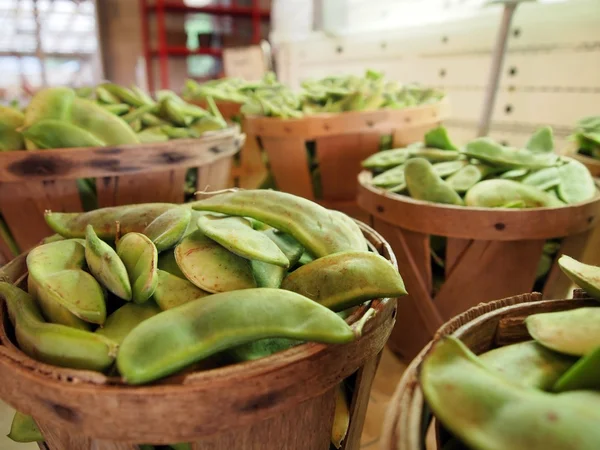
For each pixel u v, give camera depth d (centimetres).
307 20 307
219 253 60
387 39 242
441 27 212
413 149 123
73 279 56
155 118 122
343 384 64
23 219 101
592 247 110
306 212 66
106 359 47
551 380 45
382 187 111
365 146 145
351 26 282
